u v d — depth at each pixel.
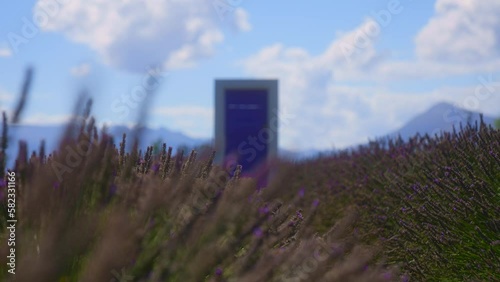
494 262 3.48
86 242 1.33
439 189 4.53
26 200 1.67
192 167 2.62
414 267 3.81
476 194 3.92
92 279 1.15
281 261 2.06
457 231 3.97
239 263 2.10
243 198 2.16
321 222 5.69
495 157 4.24
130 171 2.25
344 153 9.59
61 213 1.38
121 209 1.73
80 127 1.33
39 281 1.10
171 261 1.76
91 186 1.92
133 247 1.53
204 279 1.95
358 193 6.38
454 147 5.10
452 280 3.68
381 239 4.34
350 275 1.98
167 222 1.97
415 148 6.48
